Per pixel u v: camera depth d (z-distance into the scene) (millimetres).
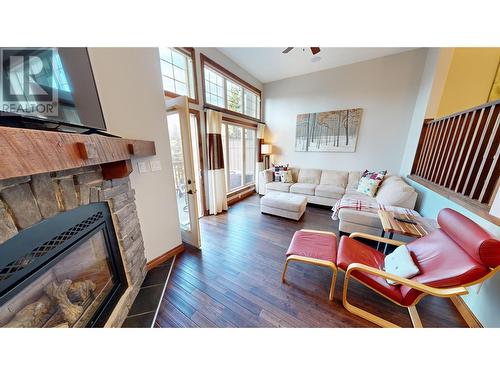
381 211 2186
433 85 2762
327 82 4090
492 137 1465
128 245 1490
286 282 1742
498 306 1140
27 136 587
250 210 3709
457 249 1208
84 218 1100
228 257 2133
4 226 678
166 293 1604
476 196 1595
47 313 1040
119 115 1469
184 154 2051
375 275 1369
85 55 1050
